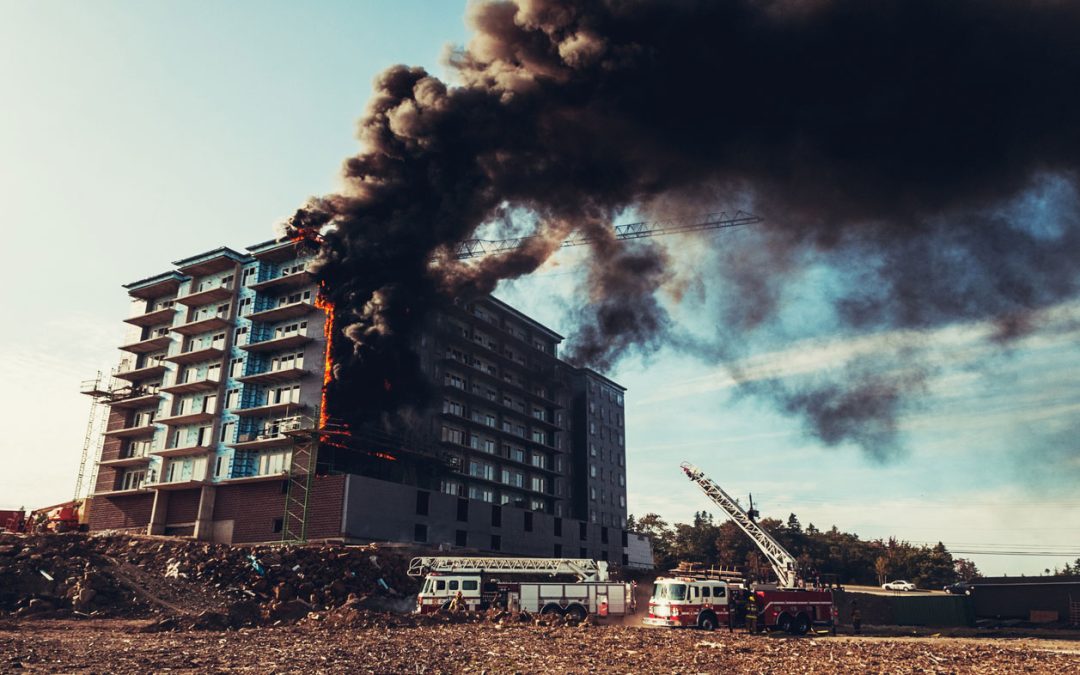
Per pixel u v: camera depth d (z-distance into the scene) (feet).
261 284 228.43
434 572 133.28
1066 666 76.28
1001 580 218.18
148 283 254.68
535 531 254.47
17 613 110.93
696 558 402.11
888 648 93.86
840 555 398.62
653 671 64.23
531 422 289.94
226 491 213.87
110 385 255.29
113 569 132.05
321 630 101.14
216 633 95.61
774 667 69.36
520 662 68.44
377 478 211.41
